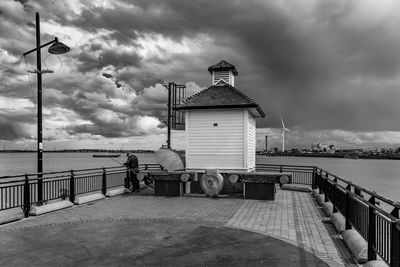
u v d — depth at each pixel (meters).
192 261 6.15
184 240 7.53
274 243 7.29
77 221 9.44
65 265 5.91
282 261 6.15
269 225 8.99
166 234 8.03
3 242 7.34
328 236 7.87
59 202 11.38
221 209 11.34
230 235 7.94
